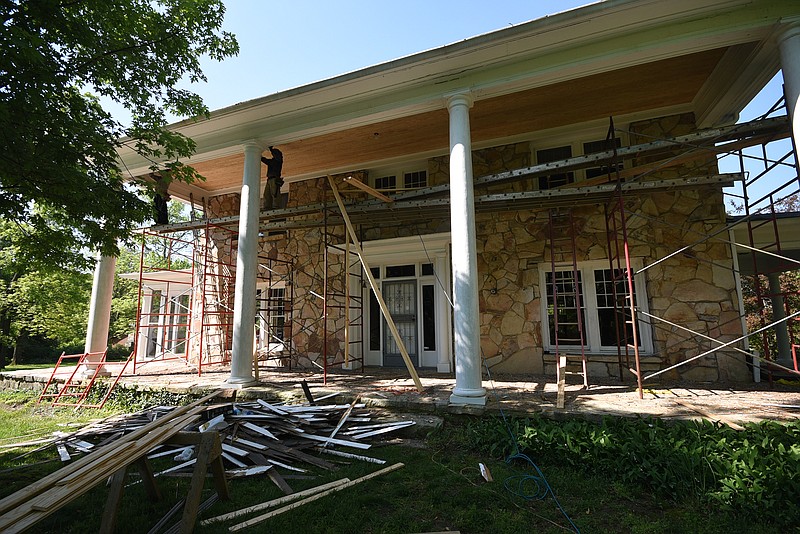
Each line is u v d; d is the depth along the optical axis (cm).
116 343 2230
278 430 474
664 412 435
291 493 334
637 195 639
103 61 449
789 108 450
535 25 493
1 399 778
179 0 494
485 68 553
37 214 541
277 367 925
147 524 287
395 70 566
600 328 725
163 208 947
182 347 1394
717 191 673
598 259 721
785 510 261
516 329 754
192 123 697
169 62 505
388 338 894
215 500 320
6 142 360
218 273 1067
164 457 436
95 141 443
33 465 434
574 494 321
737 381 626
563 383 490
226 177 982
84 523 291
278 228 845
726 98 616
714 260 661
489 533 270
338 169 948
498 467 379
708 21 475
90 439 518
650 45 490
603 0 464
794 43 448
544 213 766
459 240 529
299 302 962
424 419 489
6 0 362
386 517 294
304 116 664
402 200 771
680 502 298
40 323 1678
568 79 538
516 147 801
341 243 934
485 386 609
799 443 316
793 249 750
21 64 364
